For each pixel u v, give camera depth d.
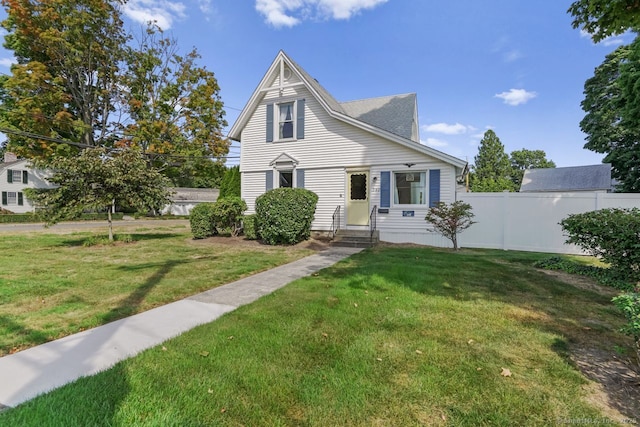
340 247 10.87
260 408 2.27
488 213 11.09
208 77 28.48
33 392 2.47
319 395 2.42
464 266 7.29
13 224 22.92
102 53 24.78
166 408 2.23
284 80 13.77
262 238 12.17
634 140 20.23
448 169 11.34
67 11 23.22
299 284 5.73
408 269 6.79
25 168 32.78
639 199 9.52
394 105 15.48
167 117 28.00
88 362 2.97
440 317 4.11
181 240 12.98
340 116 12.57
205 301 4.89
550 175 30.78
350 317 4.07
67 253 9.69
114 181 10.49
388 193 12.18
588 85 21.72
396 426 2.11
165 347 3.23
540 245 10.46
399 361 2.96
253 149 14.55
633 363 2.94
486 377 2.68
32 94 23.14
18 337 3.53
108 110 27.47
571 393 2.47
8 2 21.27
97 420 2.10
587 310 4.42
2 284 5.85
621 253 6.04
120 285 5.78
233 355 3.04
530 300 4.85
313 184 13.38
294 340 3.39
